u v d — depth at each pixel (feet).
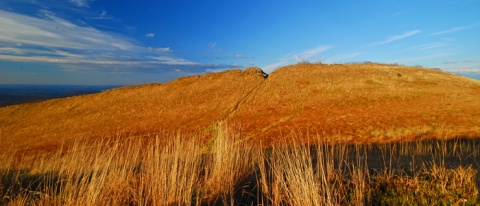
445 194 14.78
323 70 183.73
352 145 45.70
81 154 18.30
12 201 14.92
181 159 16.81
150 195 14.39
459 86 135.13
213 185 15.89
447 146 40.40
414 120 76.13
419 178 16.75
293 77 171.32
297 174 14.17
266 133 79.41
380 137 58.70
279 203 13.83
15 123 139.33
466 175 16.42
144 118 128.67
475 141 46.73
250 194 15.88
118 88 200.34
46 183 16.81
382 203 14.37
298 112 110.22
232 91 159.02
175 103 149.79
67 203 13.52
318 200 12.82
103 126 120.88
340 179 16.35
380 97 119.24
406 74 160.76
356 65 198.90
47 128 125.49
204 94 159.63
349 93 130.52
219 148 18.34
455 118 74.18
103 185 14.21
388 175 17.90
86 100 173.68
